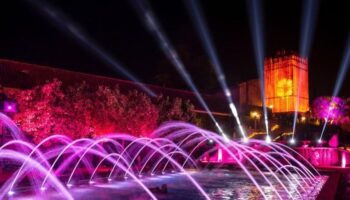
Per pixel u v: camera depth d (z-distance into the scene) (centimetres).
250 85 5788
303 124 5316
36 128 2177
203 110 4506
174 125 3247
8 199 1409
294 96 5953
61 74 3180
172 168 3098
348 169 2733
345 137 4725
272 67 6244
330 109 5412
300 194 1672
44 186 1728
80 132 2327
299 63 6184
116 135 2600
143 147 2844
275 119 5538
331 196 1182
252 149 3338
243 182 2172
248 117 5153
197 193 1681
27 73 2919
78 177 2061
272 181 2222
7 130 2242
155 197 1554
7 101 1859
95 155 2711
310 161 3244
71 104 2312
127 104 2712
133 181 2136
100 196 1545
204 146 3591
